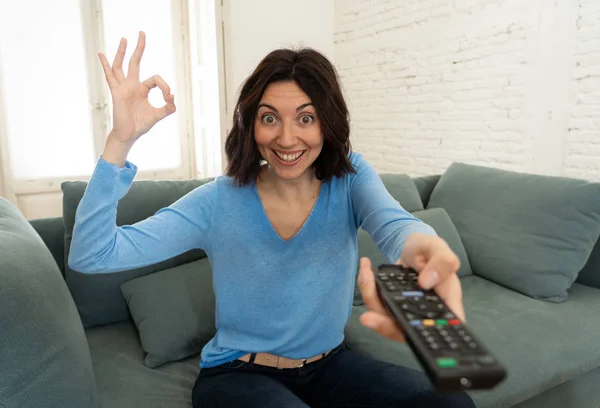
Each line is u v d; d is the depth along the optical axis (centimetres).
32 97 351
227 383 91
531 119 233
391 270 63
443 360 42
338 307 100
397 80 320
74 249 77
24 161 354
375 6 330
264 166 104
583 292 159
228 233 96
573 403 129
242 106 90
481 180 188
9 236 93
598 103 204
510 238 165
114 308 140
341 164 97
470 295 158
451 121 281
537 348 121
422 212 180
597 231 153
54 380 77
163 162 429
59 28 356
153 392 108
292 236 98
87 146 379
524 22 230
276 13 347
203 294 134
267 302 96
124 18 388
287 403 81
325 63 89
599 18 199
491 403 105
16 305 76
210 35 359
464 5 262
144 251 85
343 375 95
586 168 212
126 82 75
